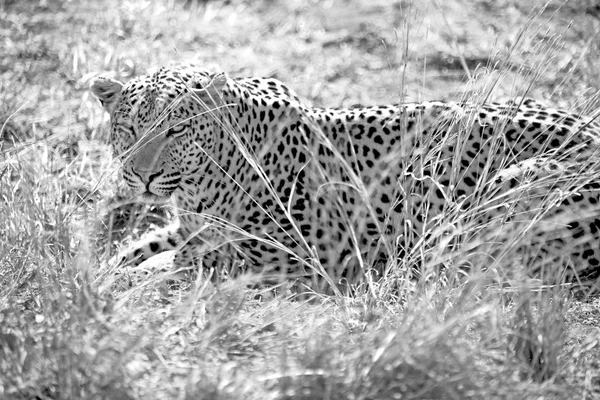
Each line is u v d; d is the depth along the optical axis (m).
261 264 11.03
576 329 8.98
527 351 8.17
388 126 11.05
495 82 10.89
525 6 19.77
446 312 8.51
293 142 11.03
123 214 11.69
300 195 10.98
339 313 9.18
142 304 8.70
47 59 16.38
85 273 8.68
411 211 10.57
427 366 7.33
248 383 7.18
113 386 7.04
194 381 7.15
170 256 10.16
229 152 10.86
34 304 8.82
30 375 7.22
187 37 18.22
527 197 9.96
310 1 21.12
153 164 10.41
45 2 19.05
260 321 8.63
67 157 13.02
